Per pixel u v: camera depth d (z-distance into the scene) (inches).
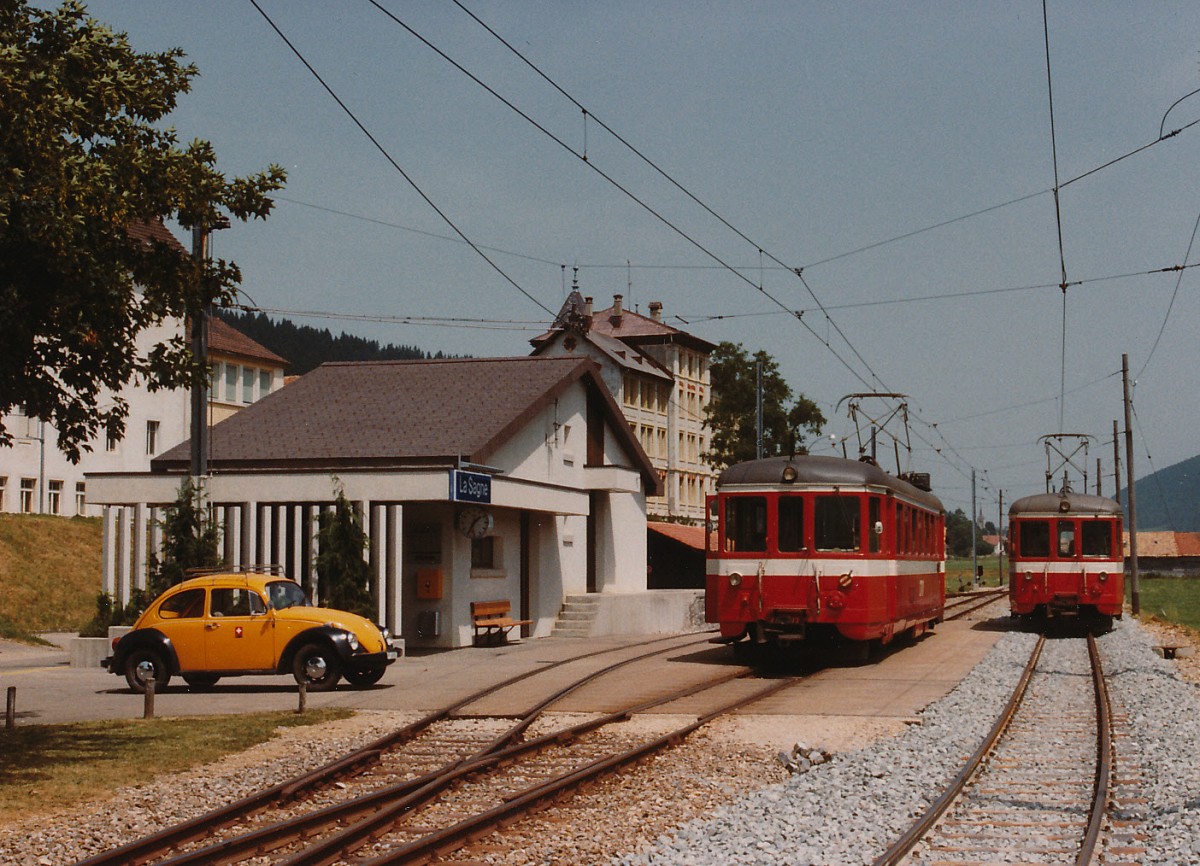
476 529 1227.9
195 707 794.8
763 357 3641.7
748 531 1010.1
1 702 832.3
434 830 430.6
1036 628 1526.8
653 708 756.0
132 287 604.4
